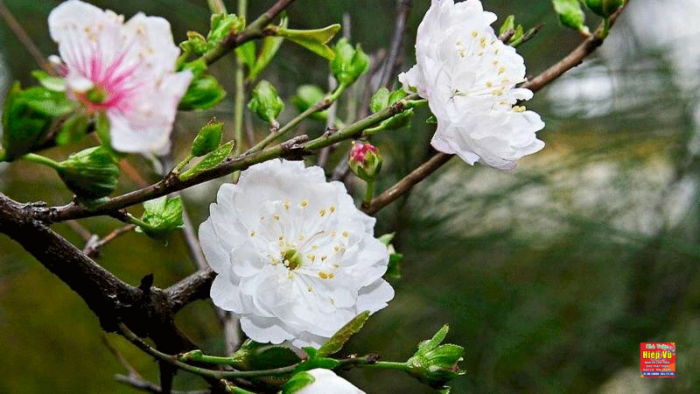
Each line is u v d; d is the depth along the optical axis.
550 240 0.95
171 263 0.98
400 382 0.99
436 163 0.63
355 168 0.62
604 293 1.04
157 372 1.01
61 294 1.06
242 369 0.59
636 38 0.95
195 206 0.90
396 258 0.63
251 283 0.59
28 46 0.72
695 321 1.07
